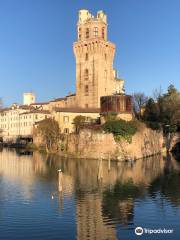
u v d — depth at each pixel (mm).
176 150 139250
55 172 79250
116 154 103438
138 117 148750
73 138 120188
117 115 111562
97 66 168000
